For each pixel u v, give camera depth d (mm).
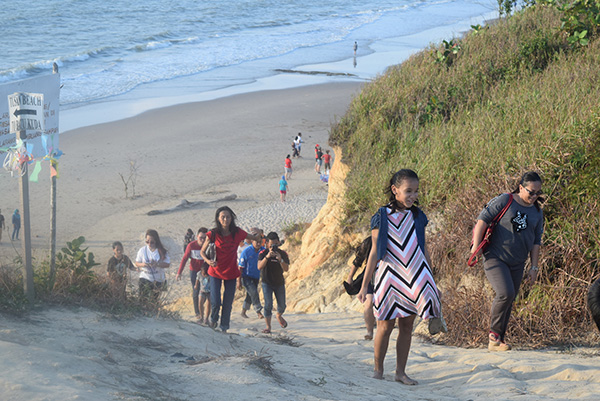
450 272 9156
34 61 62281
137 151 37094
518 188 6828
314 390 4531
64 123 42062
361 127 16109
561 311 7398
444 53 17656
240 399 3873
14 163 5812
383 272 5367
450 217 9586
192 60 64625
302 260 15633
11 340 4438
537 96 12719
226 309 8773
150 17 95625
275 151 38250
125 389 3711
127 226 24844
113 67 60875
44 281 6359
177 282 16406
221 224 8586
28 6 102438
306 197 30859
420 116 15453
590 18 16125
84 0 111500
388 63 62031
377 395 4695
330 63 63188
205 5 110062
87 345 4742
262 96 50438
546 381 5477
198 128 42031
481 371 5906
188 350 5465
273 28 87875
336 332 9789
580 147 8883
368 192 13695
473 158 10805
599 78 12883
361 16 98812
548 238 7844
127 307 6547
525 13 19422
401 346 5770
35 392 3236
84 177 32125
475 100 15109
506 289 6832
